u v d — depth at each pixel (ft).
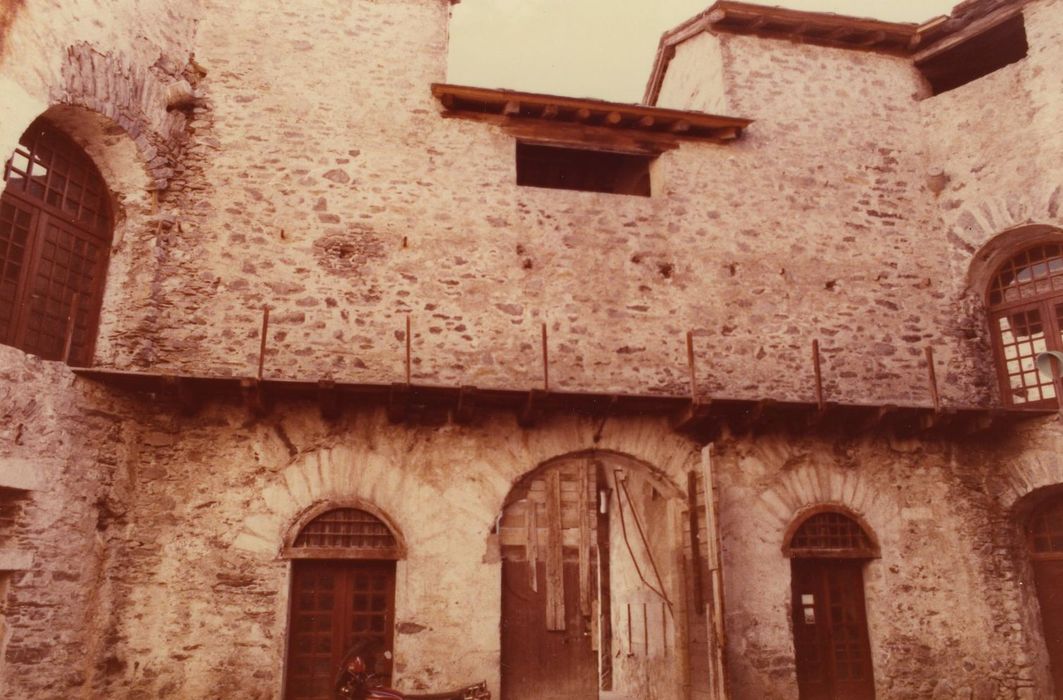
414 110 30.48
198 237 27.50
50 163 24.48
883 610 28.58
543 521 28.30
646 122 31.58
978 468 30.73
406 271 28.60
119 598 23.99
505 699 26.18
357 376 27.25
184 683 23.72
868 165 33.65
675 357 29.71
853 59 35.22
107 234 26.43
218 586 24.59
